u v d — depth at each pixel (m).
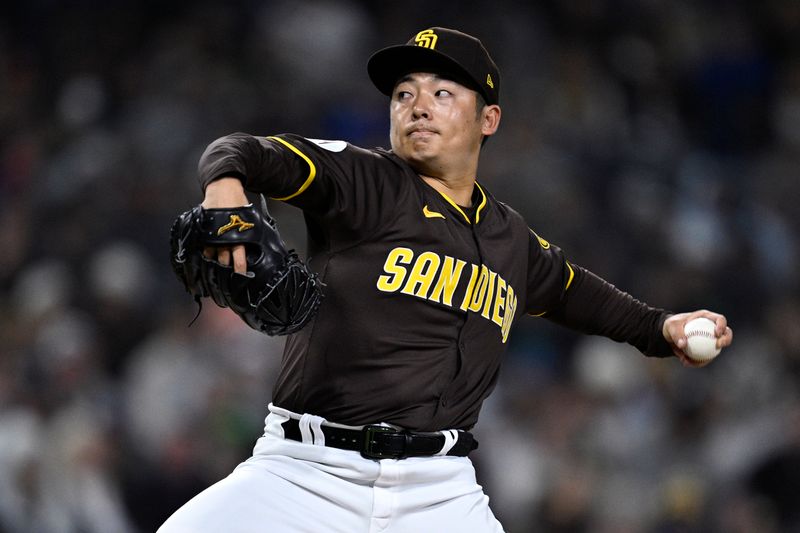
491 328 12.80
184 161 38.31
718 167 47.19
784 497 30.53
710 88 49.59
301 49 43.25
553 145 43.12
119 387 30.55
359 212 11.98
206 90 41.12
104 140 39.19
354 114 42.03
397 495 12.16
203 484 27.94
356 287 12.03
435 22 45.84
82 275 33.66
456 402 12.55
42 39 43.41
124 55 43.12
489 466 29.61
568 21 48.09
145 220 35.69
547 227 38.47
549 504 29.52
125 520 26.92
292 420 12.22
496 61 45.22
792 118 49.56
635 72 48.56
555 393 32.75
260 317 11.24
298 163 11.48
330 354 12.07
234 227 10.61
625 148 44.53
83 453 26.52
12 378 27.92
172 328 31.44
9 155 39.72
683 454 31.59
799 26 51.69
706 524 29.73
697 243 40.75
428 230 12.30
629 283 38.47
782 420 32.75
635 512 29.89
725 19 52.38
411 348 12.16
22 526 25.14
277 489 11.95
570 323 14.84
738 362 36.34
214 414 28.89
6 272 34.84
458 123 12.73
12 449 25.78
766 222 43.34
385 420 12.10
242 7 44.59
